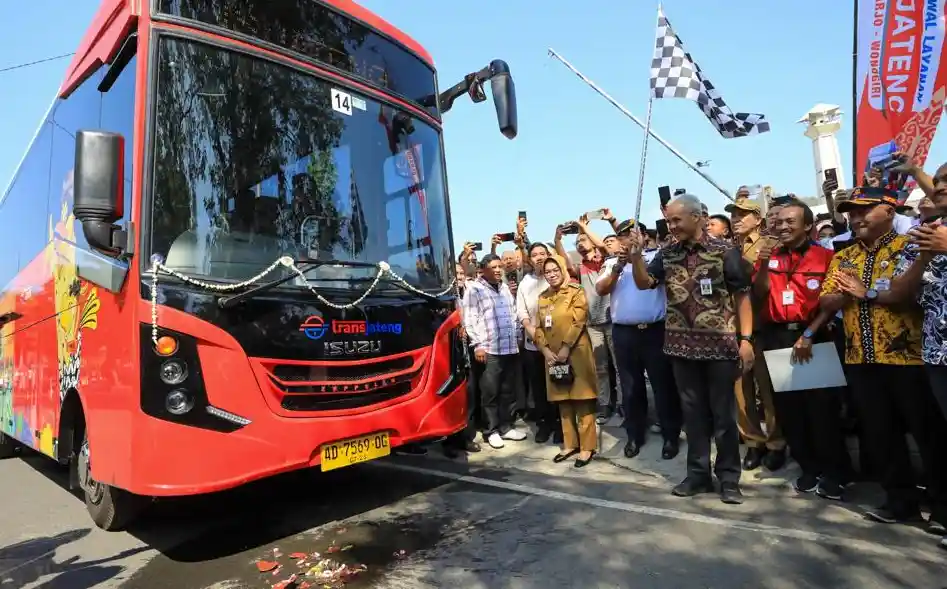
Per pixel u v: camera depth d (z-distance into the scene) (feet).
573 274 21.17
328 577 11.13
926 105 17.84
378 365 13.57
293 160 13.33
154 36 11.76
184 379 10.93
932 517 11.95
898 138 18.31
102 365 12.21
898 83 18.34
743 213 17.31
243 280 11.84
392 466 19.25
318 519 14.38
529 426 23.47
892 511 12.31
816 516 12.88
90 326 13.03
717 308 14.10
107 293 12.19
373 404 13.34
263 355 11.71
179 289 11.12
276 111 13.24
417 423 14.19
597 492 15.51
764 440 16.40
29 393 17.81
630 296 18.13
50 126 17.85
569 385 18.01
